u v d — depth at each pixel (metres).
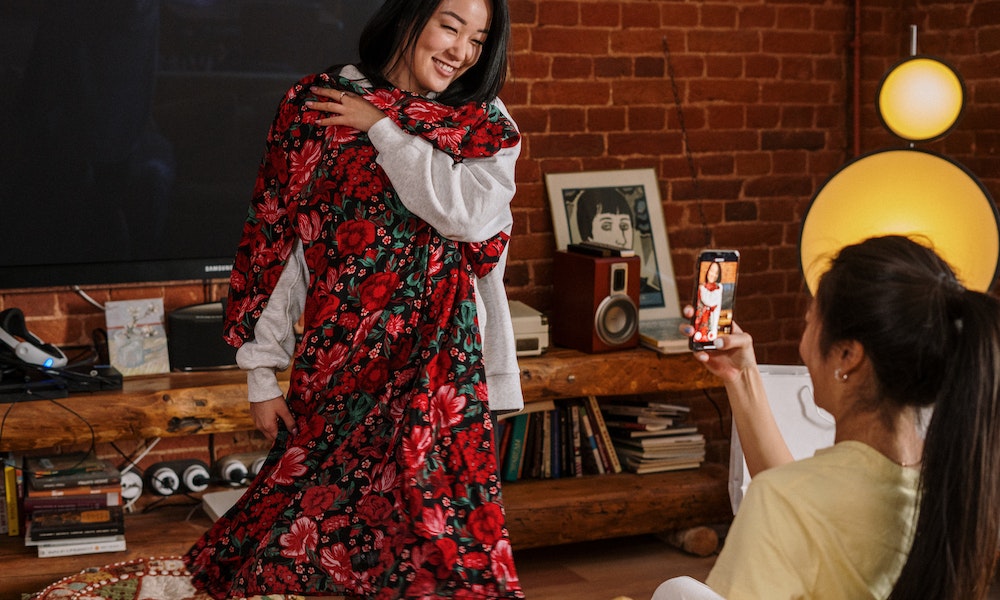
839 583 1.27
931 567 1.21
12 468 3.20
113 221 3.41
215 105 3.48
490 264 1.99
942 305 1.23
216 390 3.21
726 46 4.28
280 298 2.04
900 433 1.29
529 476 3.81
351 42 3.60
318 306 1.96
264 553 1.92
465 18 1.96
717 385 3.78
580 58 4.07
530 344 3.64
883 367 1.25
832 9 4.42
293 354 2.10
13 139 3.28
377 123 1.92
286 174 2.02
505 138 1.99
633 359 3.67
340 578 1.88
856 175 2.89
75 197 3.36
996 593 3.36
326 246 1.97
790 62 4.39
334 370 1.95
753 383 1.77
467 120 1.97
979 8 4.13
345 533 1.89
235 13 3.46
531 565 3.70
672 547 3.87
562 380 3.60
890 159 2.86
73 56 3.31
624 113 4.16
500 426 3.73
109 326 3.38
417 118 1.93
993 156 4.09
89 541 3.08
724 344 1.76
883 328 1.24
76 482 3.11
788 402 2.76
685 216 4.30
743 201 4.38
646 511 3.66
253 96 3.52
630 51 4.14
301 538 1.91
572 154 4.10
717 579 1.28
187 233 3.49
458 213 1.89
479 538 1.85
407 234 1.96
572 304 3.78
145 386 3.22
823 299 1.32
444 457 1.88
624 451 3.90
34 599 2.72
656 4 4.16
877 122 4.50
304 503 1.92
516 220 4.04
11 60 3.25
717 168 4.32
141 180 3.42
